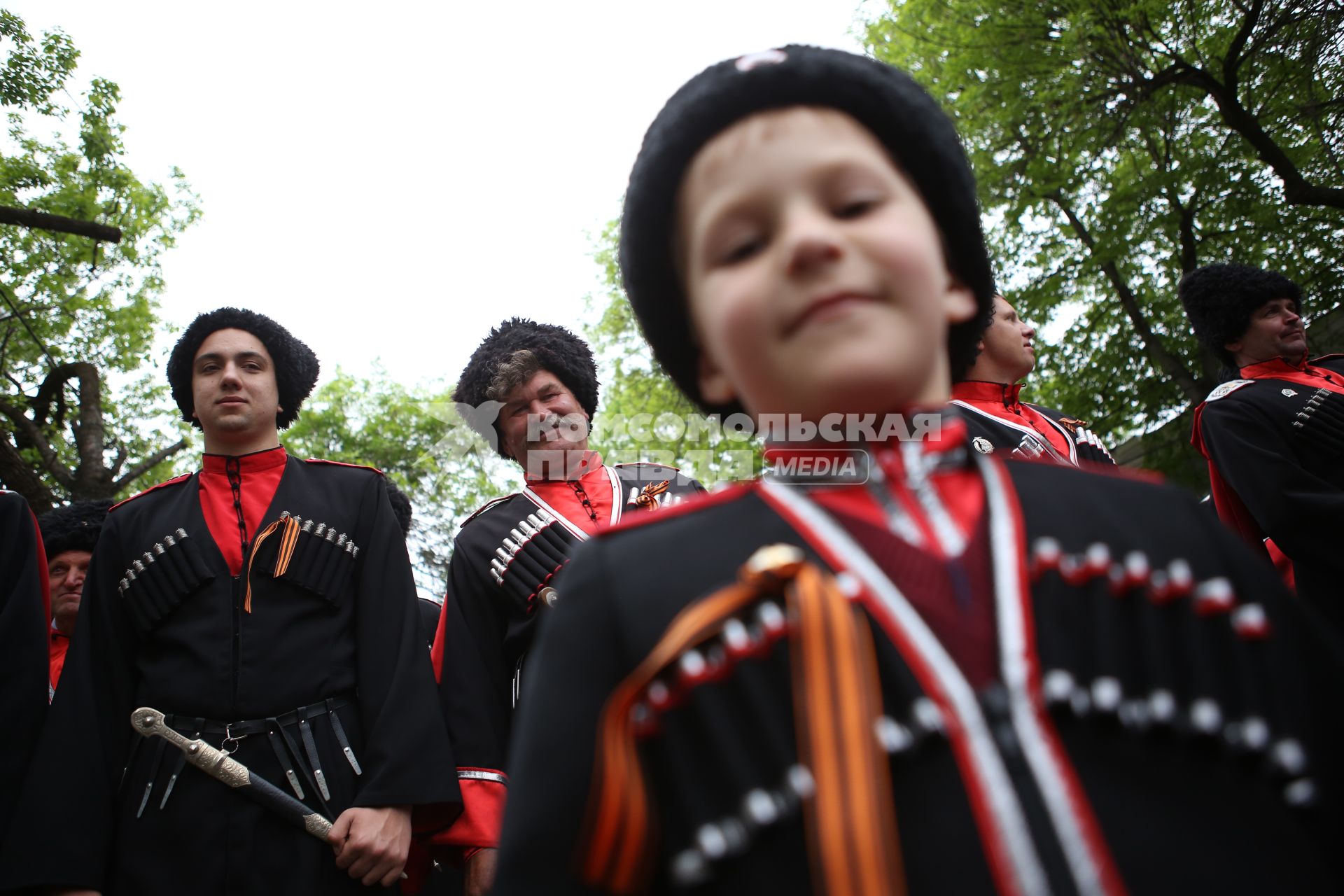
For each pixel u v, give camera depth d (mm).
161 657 2576
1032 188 11641
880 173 874
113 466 12008
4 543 2744
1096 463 3416
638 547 893
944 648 756
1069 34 10891
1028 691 725
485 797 2637
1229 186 11188
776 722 734
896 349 809
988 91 11898
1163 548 815
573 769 810
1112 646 745
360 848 2350
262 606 2609
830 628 739
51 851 2305
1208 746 720
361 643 2686
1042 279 13273
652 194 998
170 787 2381
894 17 13391
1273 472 3260
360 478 2969
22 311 12586
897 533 844
